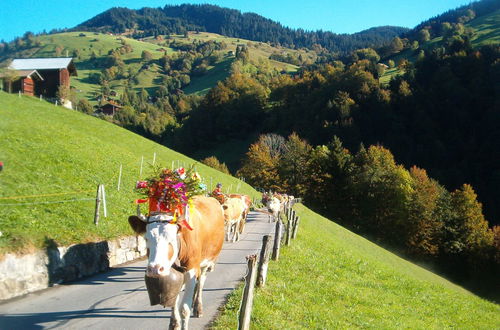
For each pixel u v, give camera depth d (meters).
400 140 116.88
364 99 136.00
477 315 19.59
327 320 10.85
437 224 76.19
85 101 156.62
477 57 136.88
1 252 9.92
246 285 7.95
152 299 6.64
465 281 73.62
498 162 102.69
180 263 7.16
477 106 122.06
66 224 13.59
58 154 22.75
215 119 151.25
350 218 84.31
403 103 130.00
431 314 16.69
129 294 10.42
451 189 100.56
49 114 40.78
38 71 67.31
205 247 8.42
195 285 8.08
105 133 42.88
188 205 7.44
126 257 14.54
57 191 17.02
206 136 147.62
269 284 12.58
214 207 9.44
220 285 12.04
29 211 13.59
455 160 110.31
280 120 146.50
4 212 12.72
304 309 11.30
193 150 147.00
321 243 27.81
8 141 21.50
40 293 9.99
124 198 19.98
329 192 86.19
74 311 8.84
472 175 102.75
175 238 6.74
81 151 25.88
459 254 76.44
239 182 56.91
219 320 8.70
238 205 21.14
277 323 9.30
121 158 29.38
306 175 88.75
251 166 94.44
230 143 144.12
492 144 106.00
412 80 141.88
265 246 11.80
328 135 125.88
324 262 20.25
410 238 76.75
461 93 125.25
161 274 6.31
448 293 24.53
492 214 92.50
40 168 19.23
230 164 129.38
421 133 119.69
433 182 86.56
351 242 43.03
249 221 34.28
